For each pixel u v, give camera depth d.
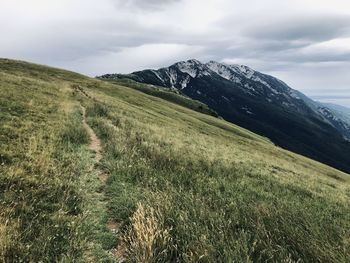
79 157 14.54
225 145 45.47
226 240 7.29
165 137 29.81
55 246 6.79
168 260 6.66
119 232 8.09
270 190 14.83
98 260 6.73
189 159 18.08
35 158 12.23
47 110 24.12
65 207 8.70
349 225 10.08
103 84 96.12
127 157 15.02
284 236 7.84
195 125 72.44
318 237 7.79
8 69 76.31
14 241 6.46
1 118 17.98
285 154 75.88
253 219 8.73
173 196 9.68
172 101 163.50
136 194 10.12
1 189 9.24
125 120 33.34
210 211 8.98
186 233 7.41
